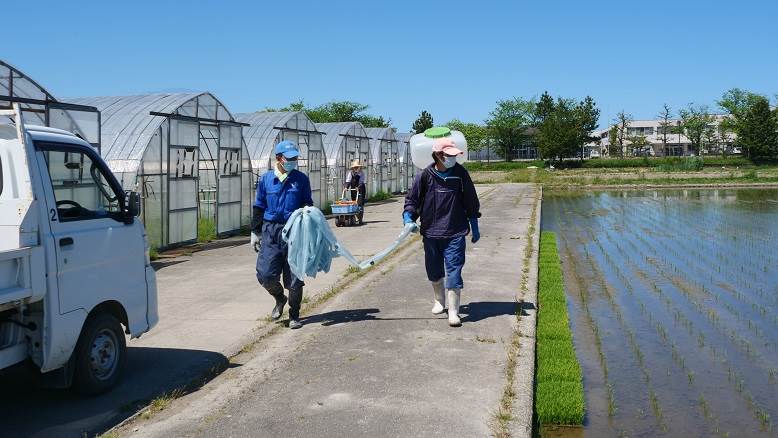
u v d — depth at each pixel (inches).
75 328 188.9
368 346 248.2
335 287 368.2
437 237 278.5
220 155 694.5
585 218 957.2
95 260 198.5
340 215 756.6
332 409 186.1
